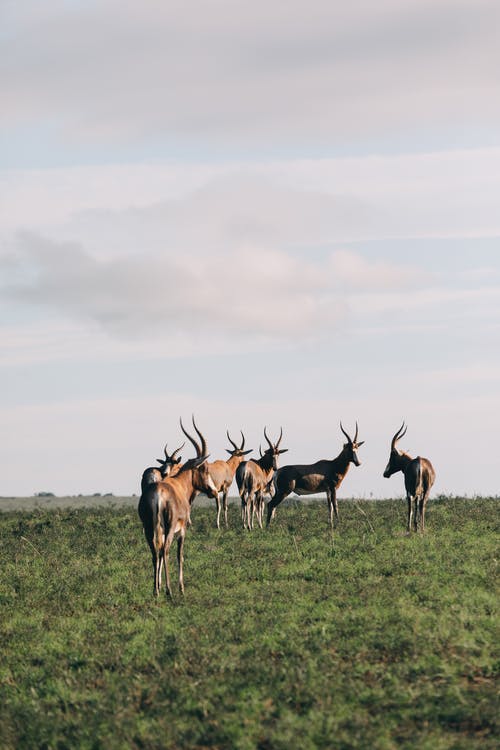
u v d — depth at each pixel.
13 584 81.31
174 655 54.19
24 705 48.59
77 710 46.91
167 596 71.44
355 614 60.59
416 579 72.00
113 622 64.81
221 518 126.38
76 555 96.00
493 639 53.91
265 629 58.75
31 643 61.19
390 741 40.22
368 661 51.25
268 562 83.94
